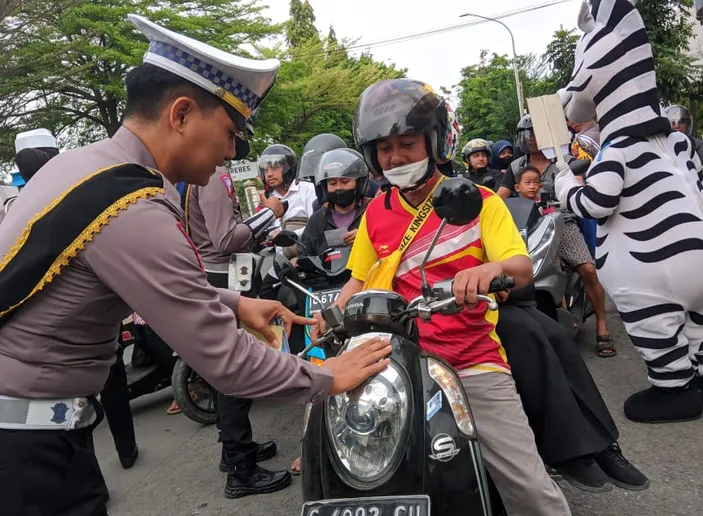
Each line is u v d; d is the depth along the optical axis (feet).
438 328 7.06
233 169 26.71
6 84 45.03
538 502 6.47
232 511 10.57
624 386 13.64
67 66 49.47
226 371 4.84
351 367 5.54
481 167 24.26
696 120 48.34
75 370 5.00
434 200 5.91
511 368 7.72
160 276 4.64
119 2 54.80
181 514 10.71
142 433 14.78
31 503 4.83
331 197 13.20
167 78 5.12
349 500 5.58
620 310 11.73
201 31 58.54
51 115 55.42
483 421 6.79
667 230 10.86
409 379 5.88
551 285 13.66
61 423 5.00
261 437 13.53
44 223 4.62
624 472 8.02
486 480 6.31
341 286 11.82
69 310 4.80
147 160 5.26
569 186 11.75
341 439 5.82
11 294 4.63
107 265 4.63
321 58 93.25
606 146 11.34
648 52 11.02
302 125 86.43
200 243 11.78
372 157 7.32
